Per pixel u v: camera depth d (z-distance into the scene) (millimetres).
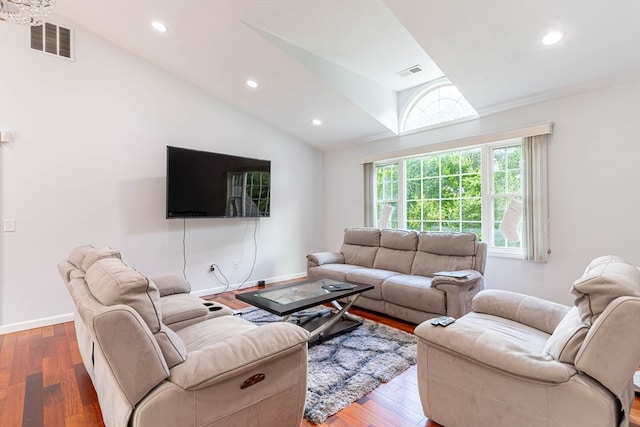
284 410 1455
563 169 3098
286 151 5117
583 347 1203
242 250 4590
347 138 5043
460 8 2285
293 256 5227
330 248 5539
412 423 1667
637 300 1118
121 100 3539
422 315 2977
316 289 2900
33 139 3029
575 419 1191
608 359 1149
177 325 2004
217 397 1227
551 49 2561
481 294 2205
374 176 4863
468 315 2125
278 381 1423
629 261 2744
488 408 1416
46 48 3098
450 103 4117
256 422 1351
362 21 2875
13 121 2934
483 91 3266
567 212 3072
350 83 3914
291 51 3258
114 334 1037
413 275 3502
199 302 2283
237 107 4504
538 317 1876
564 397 1218
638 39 2334
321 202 5625
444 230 4168
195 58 3523
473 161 3898
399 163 4625
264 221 4848
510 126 3473
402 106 4559
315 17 2822
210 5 2713
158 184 3805
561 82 2943
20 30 2973
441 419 1603
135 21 3062
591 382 1189
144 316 1168
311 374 2121
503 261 3518
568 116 3076
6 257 2914
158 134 3803
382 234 4082
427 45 2672
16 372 2225
